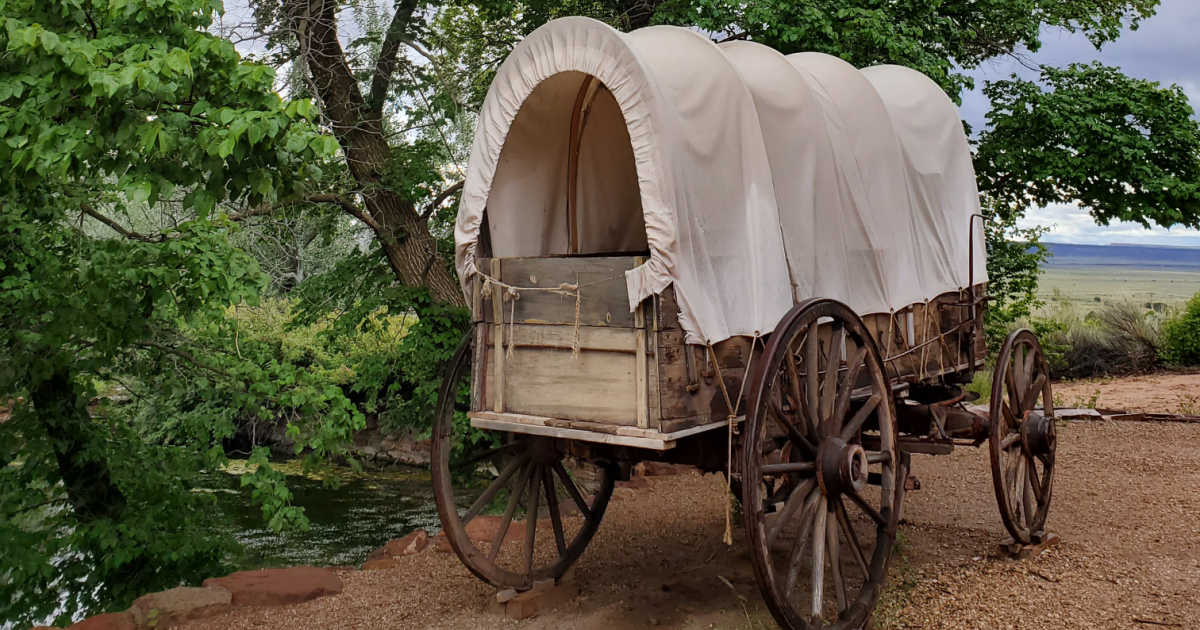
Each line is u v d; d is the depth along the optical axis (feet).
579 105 15.16
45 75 13.06
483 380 13.94
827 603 14.33
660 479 24.34
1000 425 15.97
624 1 39.86
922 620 13.24
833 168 14.43
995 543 17.69
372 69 34.04
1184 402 37.35
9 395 22.71
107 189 24.59
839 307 12.82
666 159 11.53
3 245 21.65
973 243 18.42
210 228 22.15
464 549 13.84
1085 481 23.20
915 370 16.17
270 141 12.87
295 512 23.04
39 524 24.62
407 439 45.21
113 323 20.75
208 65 13.75
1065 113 37.42
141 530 23.91
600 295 12.44
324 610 14.52
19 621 22.56
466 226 13.70
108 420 26.96
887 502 13.67
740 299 12.64
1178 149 37.91
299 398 23.29
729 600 14.56
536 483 15.15
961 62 40.47
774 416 11.88
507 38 38.58
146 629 13.52
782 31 33.24
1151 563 15.76
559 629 13.50
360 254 38.32
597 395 12.51
